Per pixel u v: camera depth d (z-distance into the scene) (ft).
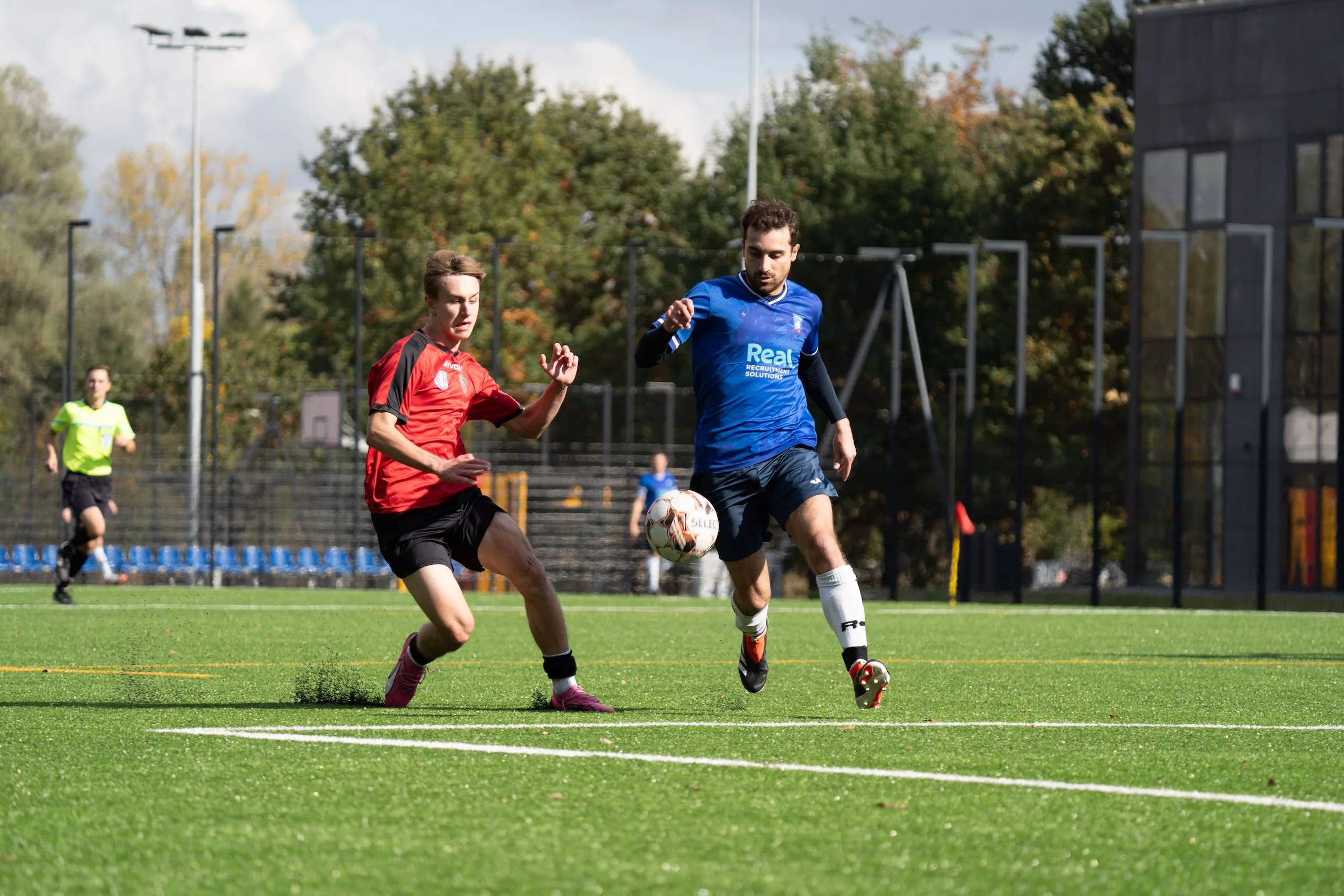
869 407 376.48
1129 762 41.55
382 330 417.69
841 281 376.48
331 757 40.81
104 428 138.41
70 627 106.63
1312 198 261.85
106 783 36.65
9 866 28.09
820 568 54.70
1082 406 388.78
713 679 71.72
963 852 29.55
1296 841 31.09
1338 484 219.00
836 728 49.37
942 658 89.04
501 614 135.54
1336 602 237.86
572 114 488.02
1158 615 151.23
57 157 506.07
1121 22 429.79
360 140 455.63
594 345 413.39
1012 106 442.91
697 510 56.13
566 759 40.68
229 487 272.31
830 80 406.41
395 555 56.24
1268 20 267.18
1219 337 270.05
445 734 46.42
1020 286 226.17
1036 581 413.59
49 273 483.51
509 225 421.59
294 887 26.40
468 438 303.89
